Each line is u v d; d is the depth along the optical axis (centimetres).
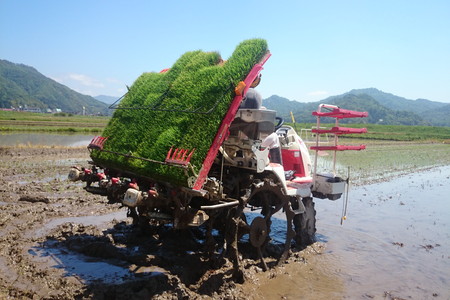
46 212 783
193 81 545
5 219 712
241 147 520
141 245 609
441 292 530
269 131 568
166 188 499
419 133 7688
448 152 3300
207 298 462
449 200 1181
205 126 472
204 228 726
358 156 2572
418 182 1527
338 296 505
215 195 484
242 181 562
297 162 721
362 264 624
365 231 813
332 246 710
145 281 466
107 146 609
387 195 1227
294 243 709
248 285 513
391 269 606
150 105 583
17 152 1875
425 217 950
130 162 531
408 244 733
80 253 568
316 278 562
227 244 512
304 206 694
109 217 788
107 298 434
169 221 504
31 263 512
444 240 765
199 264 551
